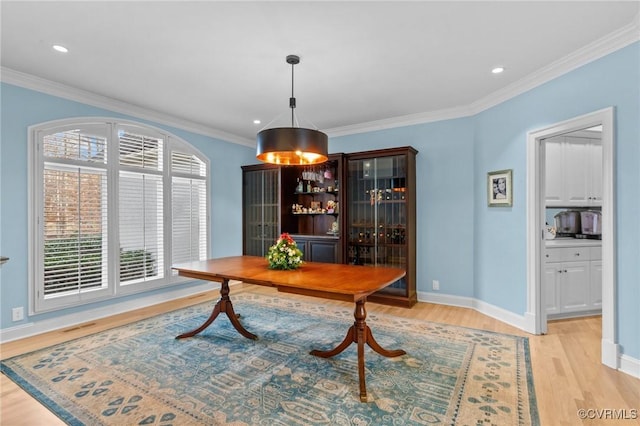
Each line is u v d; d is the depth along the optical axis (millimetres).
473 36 2375
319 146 2434
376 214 4410
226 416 1853
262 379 2268
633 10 2057
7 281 2979
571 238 4137
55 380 2250
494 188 3570
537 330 3080
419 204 4305
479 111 3814
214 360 2559
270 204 5391
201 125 4805
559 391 2084
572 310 3609
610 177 2389
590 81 2553
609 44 2387
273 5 2008
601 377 2254
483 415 1842
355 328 2457
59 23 2211
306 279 2447
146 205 4113
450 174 4094
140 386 2174
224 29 2287
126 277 3871
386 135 4559
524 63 2805
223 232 5277
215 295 4691
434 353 2666
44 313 3199
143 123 4098
